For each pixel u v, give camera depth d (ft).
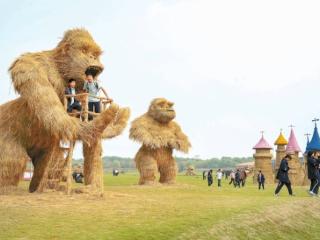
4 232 32.07
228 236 37.17
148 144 97.35
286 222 47.14
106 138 56.49
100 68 56.24
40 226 34.04
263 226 43.09
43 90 50.88
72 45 56.03
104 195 53.11
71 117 51.19
